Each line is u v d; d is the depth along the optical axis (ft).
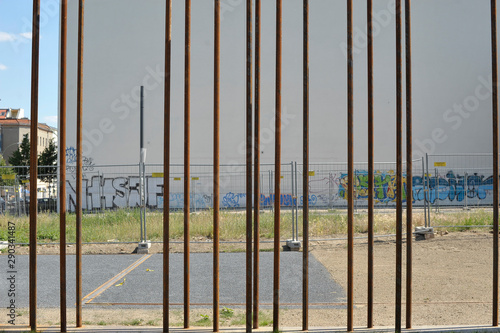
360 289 24.89
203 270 30.91
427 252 36.86
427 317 18.97
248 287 14.03
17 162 141.18
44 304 21.85
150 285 26.37
